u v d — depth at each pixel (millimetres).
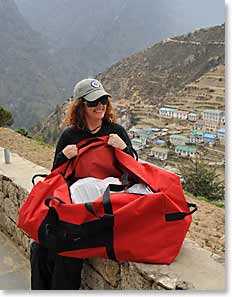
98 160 2725
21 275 3658
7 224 4391
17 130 15766
